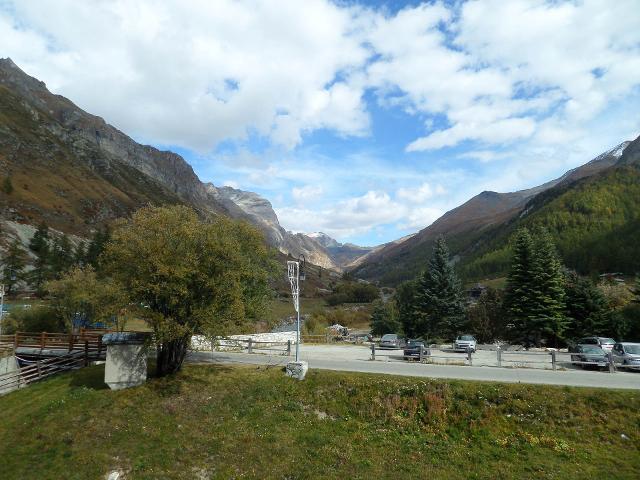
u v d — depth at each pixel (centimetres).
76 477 1599
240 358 3003
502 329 5341
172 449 1753
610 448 1633
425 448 1733
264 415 2023
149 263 2175
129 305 2212
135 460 1688
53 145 19688
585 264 10656
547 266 4728
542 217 14825
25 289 7700
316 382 2283
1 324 3891
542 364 2811
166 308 2302
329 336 4600
